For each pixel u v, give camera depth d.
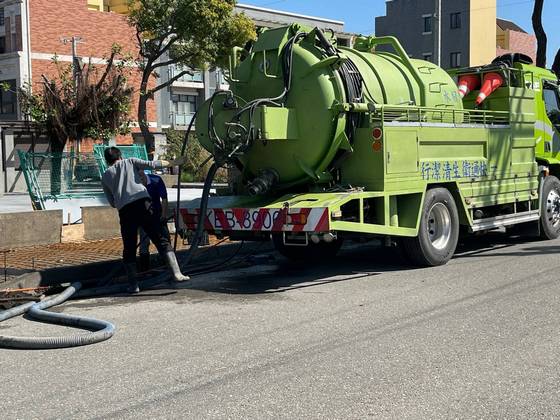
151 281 9.16
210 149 9.30
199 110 9.32
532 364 5.36
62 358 5.89
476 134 10.66
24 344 6.19
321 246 11.20
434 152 9.88
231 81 9.45
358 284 8.85
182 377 5.28
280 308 7.56
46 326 7.07
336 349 5.88
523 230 12.63
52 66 41.88
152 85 46.94
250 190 9.23
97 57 43.12
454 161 10.20
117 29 44.62
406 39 59.41
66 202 15.36
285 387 4.98
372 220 9.23
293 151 9.11
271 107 8.67
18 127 30.42
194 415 4.52
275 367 5.45
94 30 43.62
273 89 9.11
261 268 10.52
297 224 8.41
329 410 4.53
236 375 5.29
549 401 4.61
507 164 11.41
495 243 12.46
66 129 19.06
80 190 15.59
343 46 10.02
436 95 10.38
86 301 8.30
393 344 5.98
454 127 10.20
